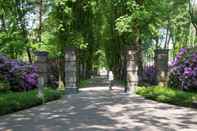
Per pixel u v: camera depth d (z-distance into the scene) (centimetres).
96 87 4200
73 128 1162
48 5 3538
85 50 4525
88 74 7481
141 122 1291
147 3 3191
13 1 3712
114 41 5075
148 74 3497
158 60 2731
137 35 3191
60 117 1430
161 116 1452
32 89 2794
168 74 2697
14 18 3688
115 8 3919
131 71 3036
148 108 1748
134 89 2998
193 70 2412
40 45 3453
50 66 3744
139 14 3116
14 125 1233
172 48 5206
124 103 2006
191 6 3534
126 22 3130
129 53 3059
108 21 4378
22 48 3538
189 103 1797
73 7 3625
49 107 1823
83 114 1522
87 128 1160
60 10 3481
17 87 2670
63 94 2811
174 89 2475
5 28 3788
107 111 1628
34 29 3747
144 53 4312
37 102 1920
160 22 3297
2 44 3528
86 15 3812
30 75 2781
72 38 3516
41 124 1250
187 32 4753
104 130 1123
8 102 1634
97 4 3812
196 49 2597
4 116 1473
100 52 6112
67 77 2970
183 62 2544
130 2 3141
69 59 2984
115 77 5953
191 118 1395
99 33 4703
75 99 2331
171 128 1165
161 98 2061
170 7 3500
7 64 2662
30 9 3719
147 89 2617
